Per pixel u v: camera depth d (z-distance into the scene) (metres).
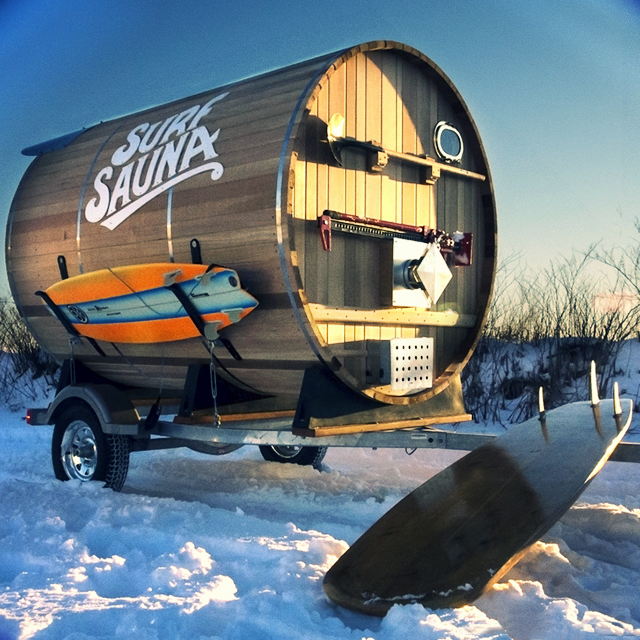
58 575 4.27
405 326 6.55
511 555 3.80
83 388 6.89
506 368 11.86
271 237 5.34
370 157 6.19
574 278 12.34
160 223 6.16
